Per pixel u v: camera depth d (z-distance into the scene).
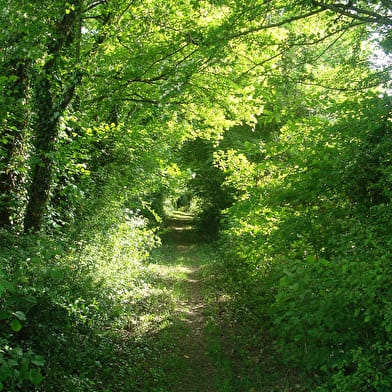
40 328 5.49
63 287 6.29
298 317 5.58
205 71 8.98
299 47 7.33
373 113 6.06
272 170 7.77
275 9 6.39
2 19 7.39
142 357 6.96
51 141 8.10
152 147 13.34
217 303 10.66
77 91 9.08
